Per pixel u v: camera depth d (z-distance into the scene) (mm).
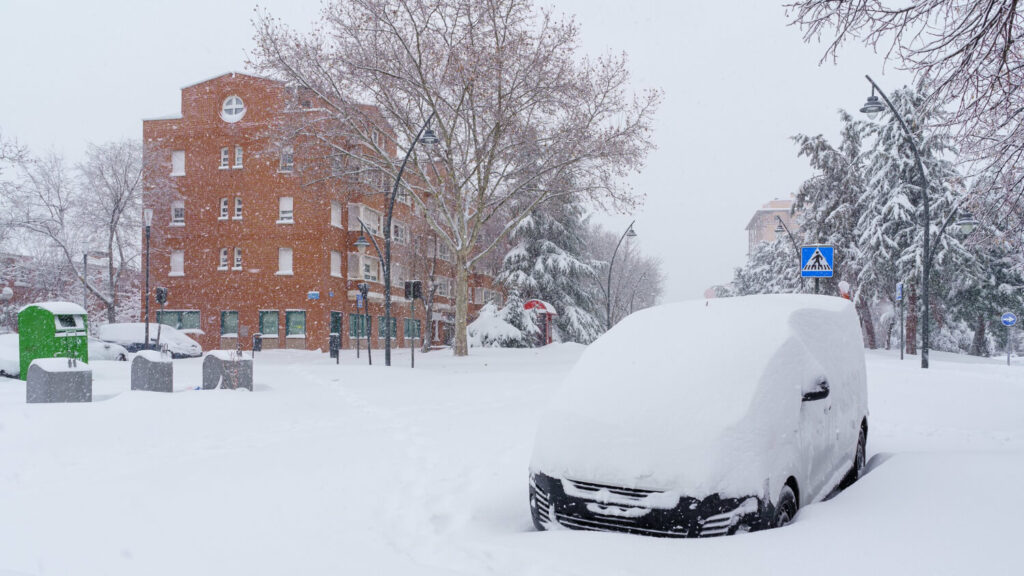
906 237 37969
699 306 6012
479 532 5051
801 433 5043
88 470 7348
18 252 43219
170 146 44188
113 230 42219
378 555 4500
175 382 16891
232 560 4406
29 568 4297
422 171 31344
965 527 4035
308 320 41438
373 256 47562
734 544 4074
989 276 42781
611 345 5754
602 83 29281
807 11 6379
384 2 27781
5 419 9672
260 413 11344
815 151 42906
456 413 11773
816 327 5879
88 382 12055
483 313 42406
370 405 12867
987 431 9672
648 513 4430
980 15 6121
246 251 42438
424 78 28250
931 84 7031
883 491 4891
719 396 4742
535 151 29609
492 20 27484
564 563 4039
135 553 4566
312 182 30047
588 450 4766
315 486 6480
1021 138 8227
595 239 79125
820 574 3578
